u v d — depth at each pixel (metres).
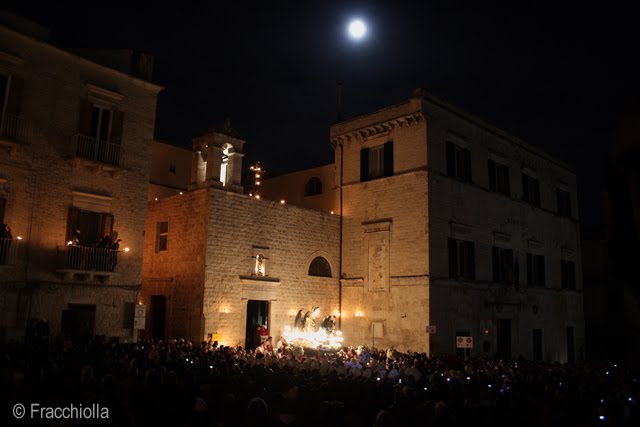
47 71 22.80
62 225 22.62
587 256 48.22
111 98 24.84
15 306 20.73
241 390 12.77
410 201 31.09
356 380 14.07
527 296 37.41
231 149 28.69
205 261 26.59
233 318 27.41
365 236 33.19
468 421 11.02
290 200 39.97
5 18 21.77
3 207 20.97
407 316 30.05
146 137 25.94
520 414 12.39
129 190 24.97
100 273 22.95
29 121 21.95
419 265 29.97
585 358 43.47
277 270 30.17
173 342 23.02
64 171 22.91
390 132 32.97
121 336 23.77
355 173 34.59
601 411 13.16
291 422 9.91
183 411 10.50
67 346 18.73
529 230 39.00
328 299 33.09
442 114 32.44
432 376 16.83
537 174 41.12
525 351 36.31
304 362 18.72
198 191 27.80
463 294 31.62
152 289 29.19
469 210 33.31
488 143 36.12
